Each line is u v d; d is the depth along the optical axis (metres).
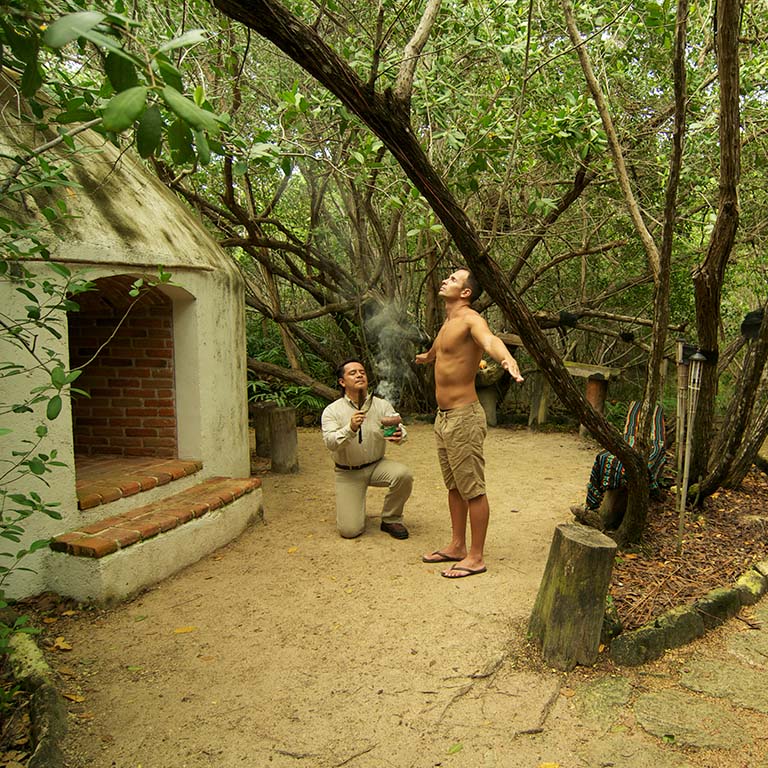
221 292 5.22
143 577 3.85
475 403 3.90
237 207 7.48
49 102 4.02
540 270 8.52
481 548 4.08
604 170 7.21
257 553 4.45
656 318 3.89
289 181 8.49
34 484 3.59
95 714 2.71
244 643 3.27
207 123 1.40
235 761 2.44
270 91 6.98
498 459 7.30
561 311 8.76
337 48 6.81
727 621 3.60
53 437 3.69
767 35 6.20
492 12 5.81
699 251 7.50
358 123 5.95
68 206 3.86
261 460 7.14
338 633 3.36
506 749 2.51
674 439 7.39
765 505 5.34
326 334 10.16
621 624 3.28
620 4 5.82
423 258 9.40
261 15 2.38
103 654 3.17
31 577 3.63
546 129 5.98
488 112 6.12
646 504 4.23
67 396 3.55
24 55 1.83
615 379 8.52
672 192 3.58
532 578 4.02
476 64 7.28
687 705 2.81
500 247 9.38
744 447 5.67
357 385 4.53
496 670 3.03
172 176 6.77
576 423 8.99
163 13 6.12
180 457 5.05
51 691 2.70
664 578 3.87
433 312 9.55
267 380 9.36
